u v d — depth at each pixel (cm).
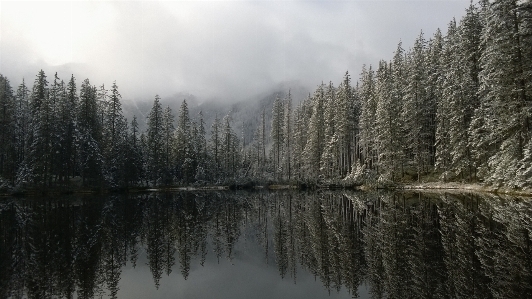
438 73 4309
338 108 5341
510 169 2556
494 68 2670
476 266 999
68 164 4525
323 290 931
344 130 5247
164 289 986
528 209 1938
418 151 4228
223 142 7438
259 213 2844
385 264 1113
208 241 1769
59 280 1102
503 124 2662
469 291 811
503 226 1515
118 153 5097
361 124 4984
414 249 1248
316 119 5884
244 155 9131
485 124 2986
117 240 1761
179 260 1378
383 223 1859
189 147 6266
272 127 7788
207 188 6212
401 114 4309
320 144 5875
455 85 3553
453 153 3519
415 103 4247
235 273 1166
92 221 2359
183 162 6209
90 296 941
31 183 4284
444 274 949
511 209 1961
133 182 5403
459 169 3494
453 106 3516
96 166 4600
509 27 2552
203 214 2831
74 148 4562
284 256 1412
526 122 2503
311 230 1889
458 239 1338
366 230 1717
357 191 4584
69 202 3591
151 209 3123
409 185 4109
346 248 1395
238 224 2334
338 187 5306
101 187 4741
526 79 2539
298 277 1088
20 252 1495
